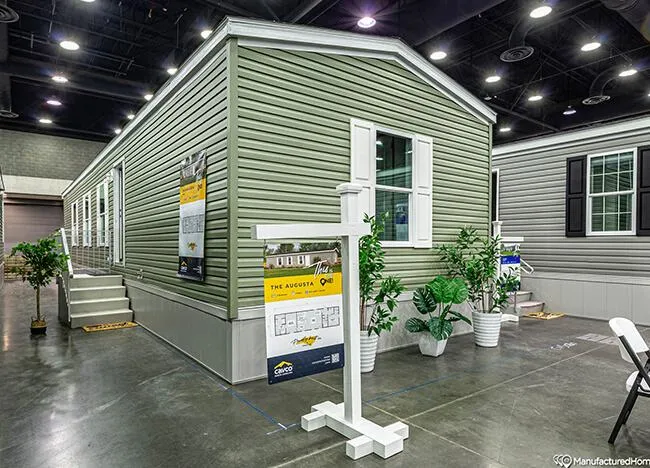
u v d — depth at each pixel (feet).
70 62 29.43
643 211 23.13
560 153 26.84
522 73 30.32
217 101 13.80
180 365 15.10
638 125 23.39
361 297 14.69
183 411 11.03
